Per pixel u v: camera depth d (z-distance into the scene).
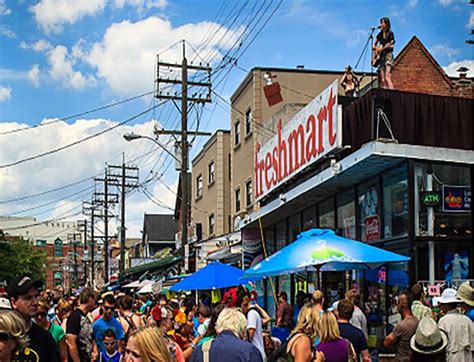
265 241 23.33
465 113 13.68
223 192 36.19
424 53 22.73
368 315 14.45
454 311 8.16
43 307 7.51
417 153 12.62
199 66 26.83
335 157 15.11
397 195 13.41
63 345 7.74
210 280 14.73
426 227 12.80
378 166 13.55
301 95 29.92
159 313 14.05
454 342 7.92
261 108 29.05
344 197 16.20
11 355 4.91
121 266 47.78
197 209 40.97
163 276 37.56
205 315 10.41
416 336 6.77
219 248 28.28
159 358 4.34
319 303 8.62
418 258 12.68
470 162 12.94
